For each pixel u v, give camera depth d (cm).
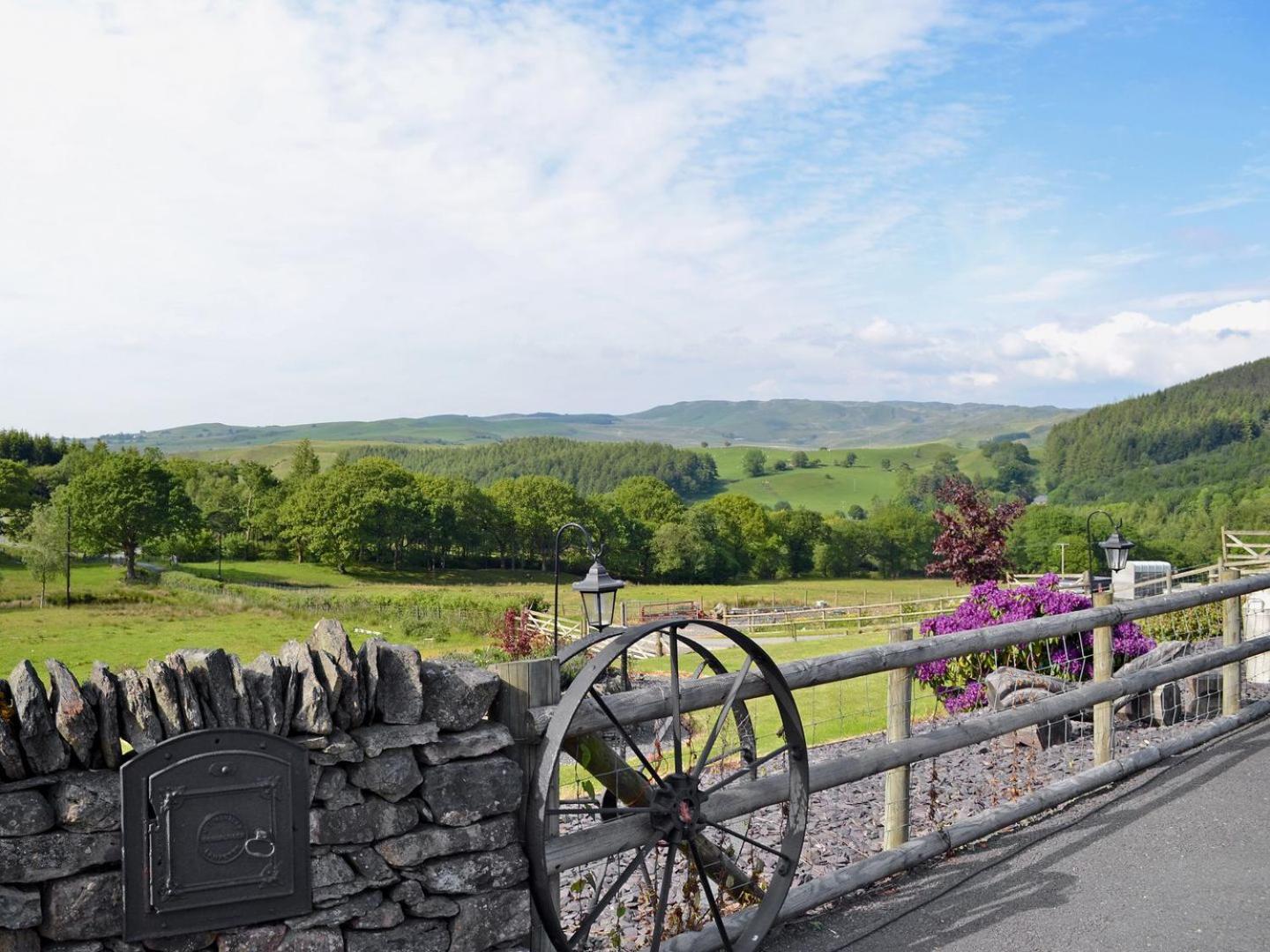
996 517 2672
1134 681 688
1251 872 502
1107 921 450
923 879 509
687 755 847
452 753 353
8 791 285
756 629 3634
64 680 303
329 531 10444
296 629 5419
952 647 553
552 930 372
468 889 355
